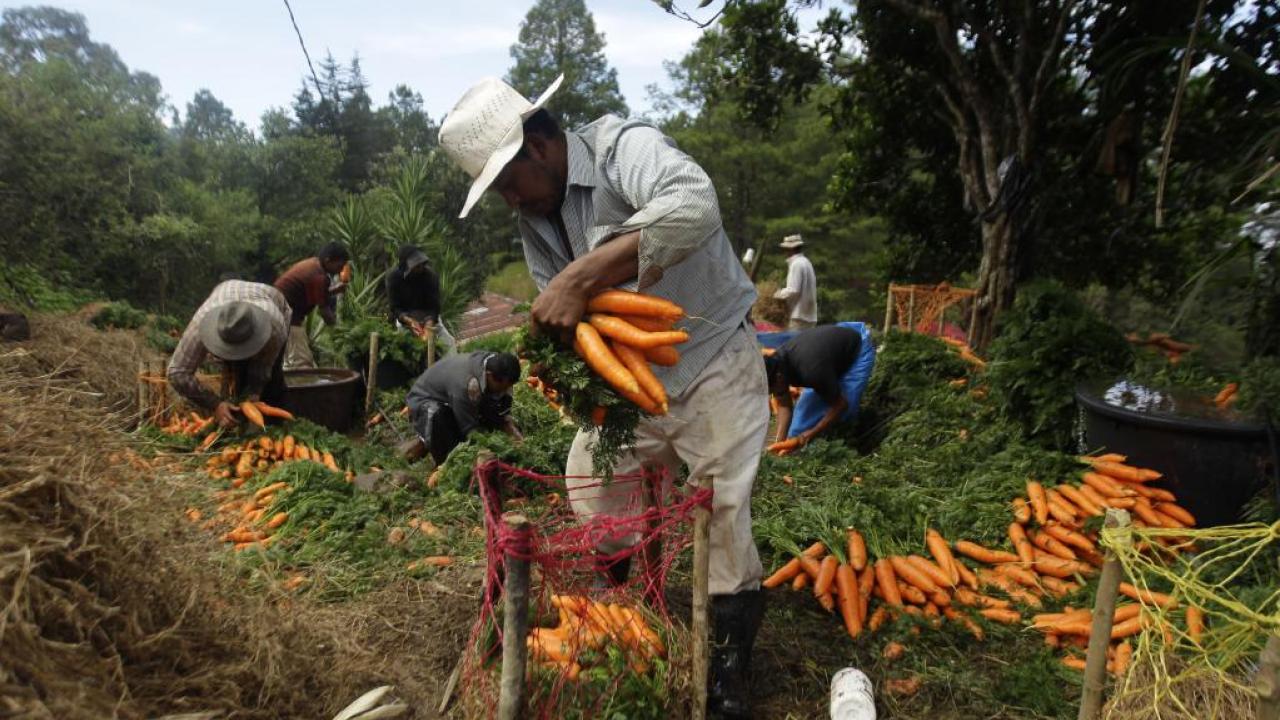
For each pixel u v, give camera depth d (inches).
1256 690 68.4
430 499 179.6
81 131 652.1
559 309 83.4
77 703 62.2
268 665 85.8
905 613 137.6
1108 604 76.7
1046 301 248.4
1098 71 329.7
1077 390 199.0
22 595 64.3
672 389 100.3
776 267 1131.9
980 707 113.9
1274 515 150.3
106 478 83.8
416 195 520.1
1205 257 366.3
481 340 398.9
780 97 447.8
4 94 597.3
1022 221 366.3
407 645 117.0
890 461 221.5
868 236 1143.0
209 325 204.1
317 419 278.5
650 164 87.4
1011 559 157.3
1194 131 326.6
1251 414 163.9
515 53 2023.9
